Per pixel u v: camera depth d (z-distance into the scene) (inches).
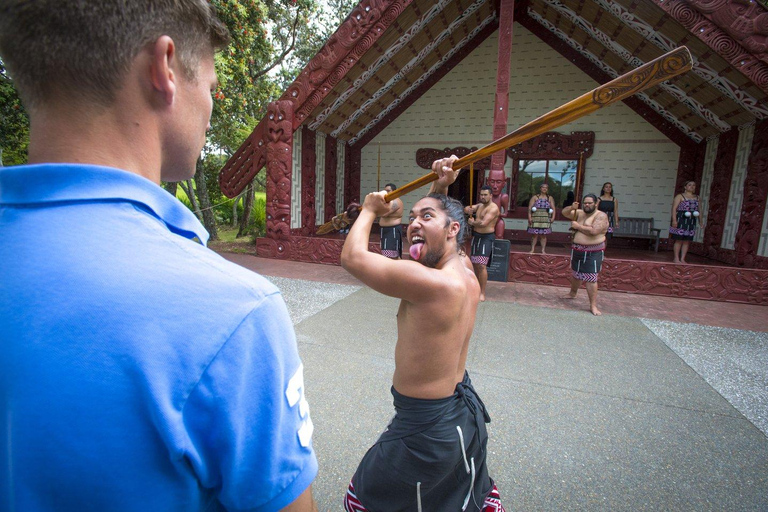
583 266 219.8
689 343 175.5
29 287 17.9
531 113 466.6
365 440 98.9
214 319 19.4
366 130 518.9
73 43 19.3
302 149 407.5
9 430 17.8
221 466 20.5
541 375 138.9
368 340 165.5
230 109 415.2
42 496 17.6
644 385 133.0
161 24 20.8
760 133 311.3
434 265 57.7
